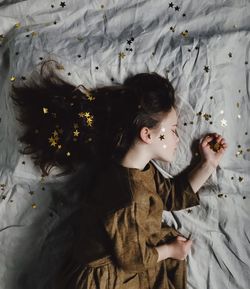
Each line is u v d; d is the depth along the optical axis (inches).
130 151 34.0
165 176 36.4
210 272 36.2
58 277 36.5
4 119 36.5
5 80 36.9
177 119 35.0
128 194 32.3
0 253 37.1
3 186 36.4
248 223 36.3
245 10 36.6
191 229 36.7
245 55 35.9
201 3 36.5
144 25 36.3
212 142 34.9
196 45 35.0
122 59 35.1
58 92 34.6
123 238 32.2
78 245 34.2
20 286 37.3
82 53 35.2
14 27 37.5
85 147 35.2
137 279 34.3
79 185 37.0
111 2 36.8
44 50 35.4
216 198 36.2
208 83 34.7
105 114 34.4
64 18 36.8
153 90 33.5
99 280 32.9
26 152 35.3
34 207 36.8
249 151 36.2
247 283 36.0
